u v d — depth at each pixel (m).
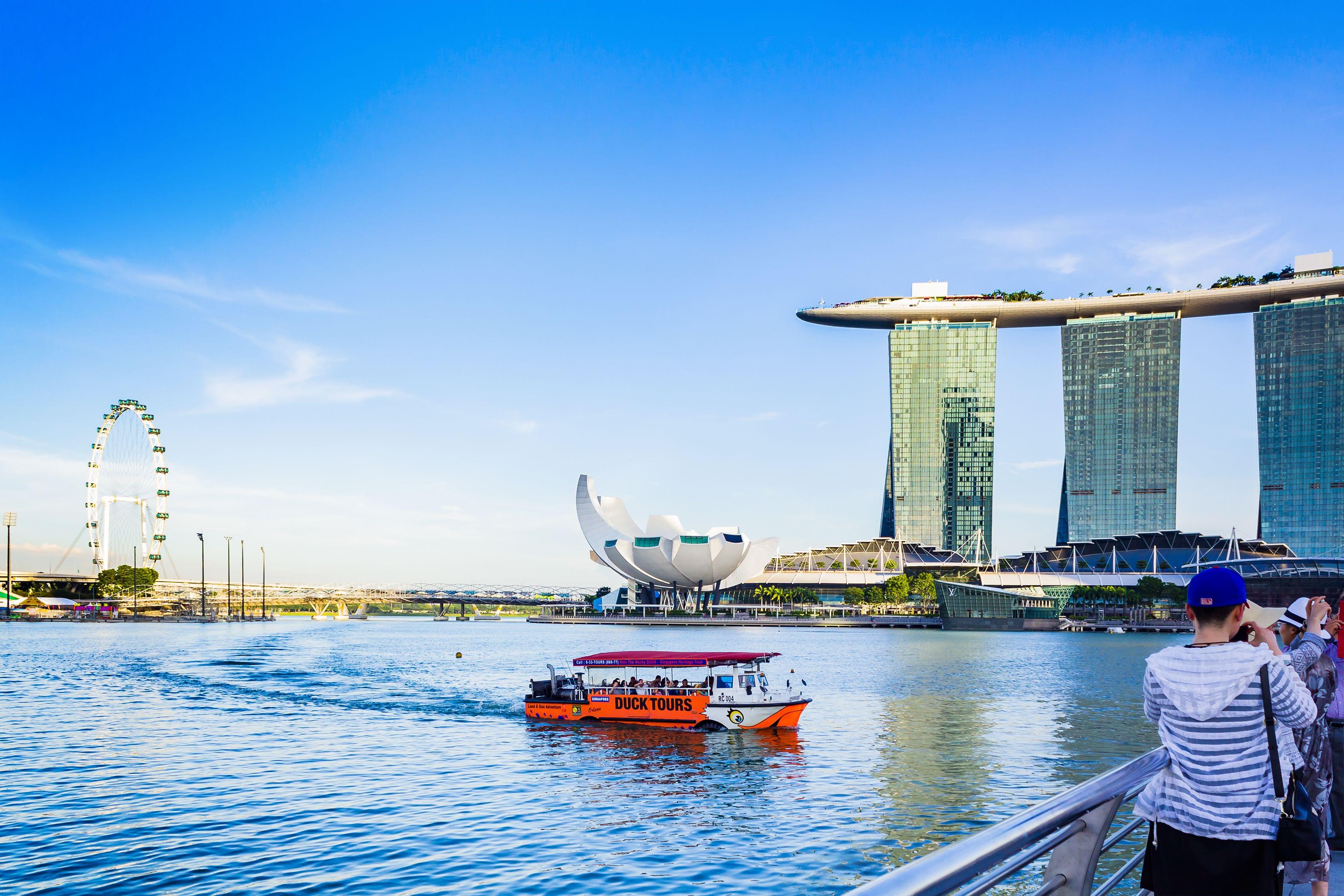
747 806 33.78
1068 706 63.78
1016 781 38.22
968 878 3.93
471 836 29.56
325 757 43.12
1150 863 5.82
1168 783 5.68
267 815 31.92
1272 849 5.45
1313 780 7.49
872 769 40.69
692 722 50.72
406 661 107.12
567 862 26.92
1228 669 5.56
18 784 36.81
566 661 106.94
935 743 47.44
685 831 30.33
